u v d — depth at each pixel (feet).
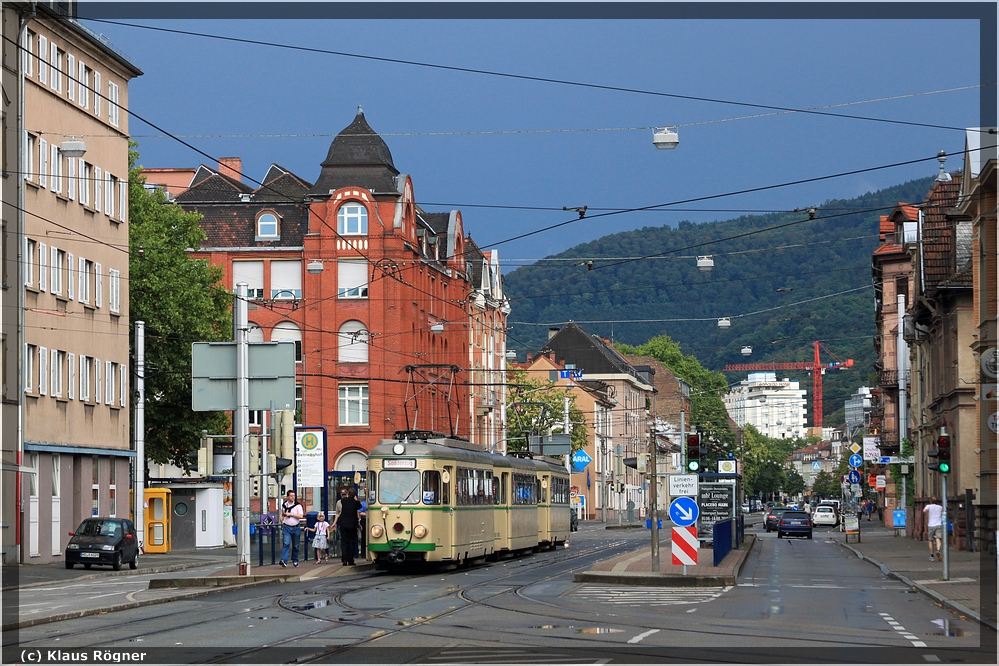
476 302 324.60
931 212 188.96
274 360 106.63
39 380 154.20
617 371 458.50
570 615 73.72
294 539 123.85
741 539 195.00
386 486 120.37
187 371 197.47
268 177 297.94
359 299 256.32
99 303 172.65
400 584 102.83
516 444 328.90
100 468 171.22
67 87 163.53
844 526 219.41
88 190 170.09
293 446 139.95
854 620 72.43
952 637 63.16
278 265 259.19
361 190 256.93
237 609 78.33
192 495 187.42
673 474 106.73
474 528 131.34
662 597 88.38
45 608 79.10
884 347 286.05
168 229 202.28
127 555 134.72
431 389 276.41
